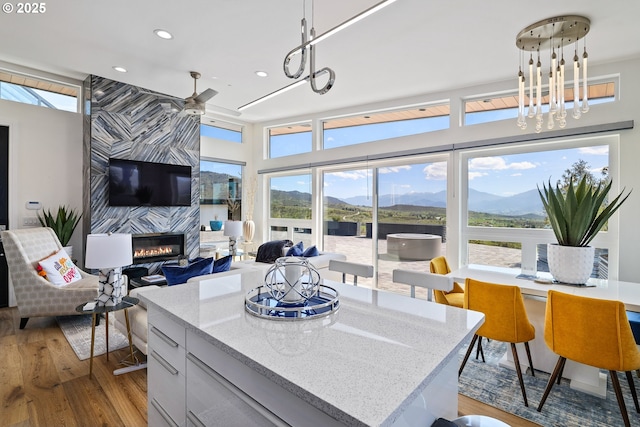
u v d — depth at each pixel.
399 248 4.85
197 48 3.37
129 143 4.85
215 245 6.08
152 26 2.96
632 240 3.16
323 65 3.66
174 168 5.34
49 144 4.46
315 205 5.83
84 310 2.36
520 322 2.09
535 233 3.74
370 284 5.17
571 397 2.12
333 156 5.56
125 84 4.80
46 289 3.21
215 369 1.08
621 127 3.19
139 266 4.92
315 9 2.66
